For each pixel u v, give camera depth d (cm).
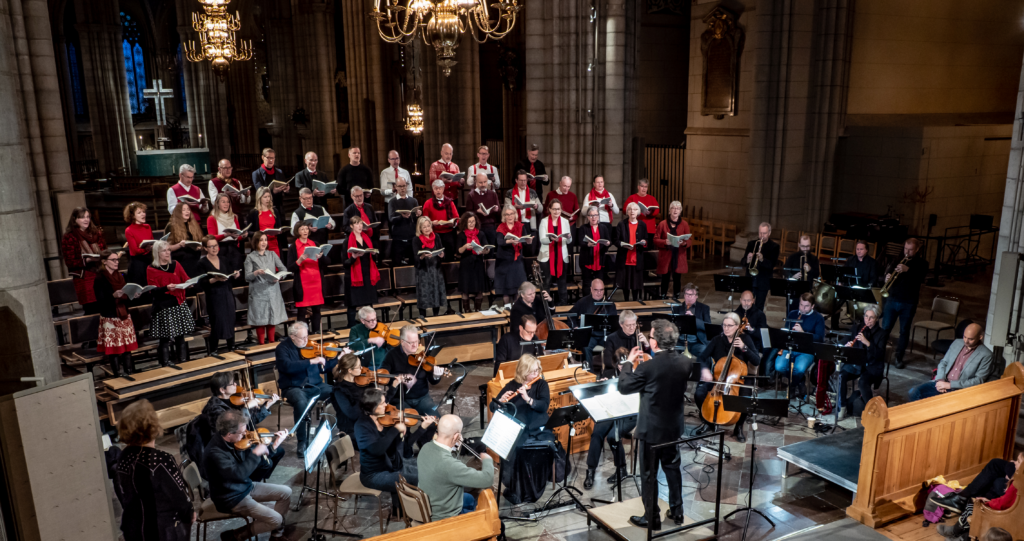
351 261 1083
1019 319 866
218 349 998
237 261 1084
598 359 1018
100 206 2153
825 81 1702
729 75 1808
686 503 729
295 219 1164
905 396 988
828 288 1133
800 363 950
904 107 1841
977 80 1933
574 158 1520
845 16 1672
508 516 711
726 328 875
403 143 3005
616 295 1368
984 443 760
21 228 547
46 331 574
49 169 1163
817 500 737
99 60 3744
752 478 679
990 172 1773
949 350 869
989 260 1720
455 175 1253
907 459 697
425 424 683
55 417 523
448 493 590
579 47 1468
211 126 3781
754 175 1730
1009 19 1934
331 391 859
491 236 1262
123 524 557
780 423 916
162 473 552
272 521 642
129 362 894
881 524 677
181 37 3734
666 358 632
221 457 616
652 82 2208
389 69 2853
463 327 1094
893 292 1095
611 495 751
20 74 1092
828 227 1723
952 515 677
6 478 504
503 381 827
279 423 881
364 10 2803
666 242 1249
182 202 1033
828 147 1747
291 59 3588
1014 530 612
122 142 3881
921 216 1670
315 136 3338
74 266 944
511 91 2867
